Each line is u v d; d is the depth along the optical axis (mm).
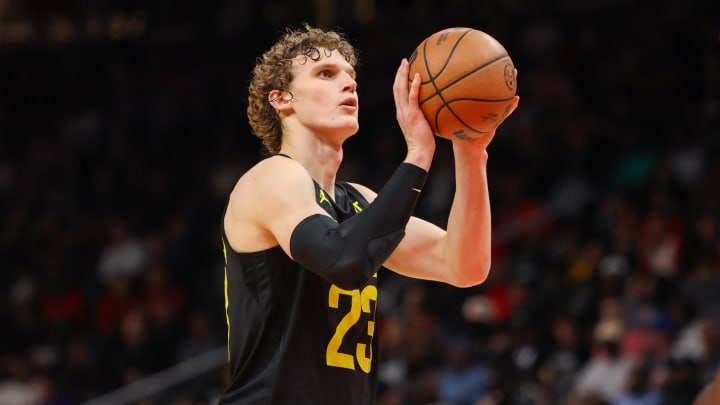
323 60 6145
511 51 22312
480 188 6301
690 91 20078
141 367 18547
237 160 23328
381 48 23031
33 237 23484
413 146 5793
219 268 20453
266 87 6309
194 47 25891
